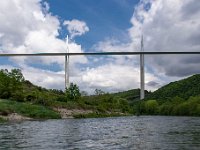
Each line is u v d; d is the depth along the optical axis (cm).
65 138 3284
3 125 5472
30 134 3741
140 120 8225
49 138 3272
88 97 16812
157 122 6956
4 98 10244
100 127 5166
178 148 2464
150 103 19900
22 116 8200
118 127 5162
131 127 5131
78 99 12900
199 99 16050
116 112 14725
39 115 8738
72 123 6375
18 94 10325
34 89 15250
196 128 4734
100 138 3294
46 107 10088
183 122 6894
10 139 3167
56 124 5934
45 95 11500
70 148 2519
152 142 2877
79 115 10500
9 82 10462
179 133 3812
